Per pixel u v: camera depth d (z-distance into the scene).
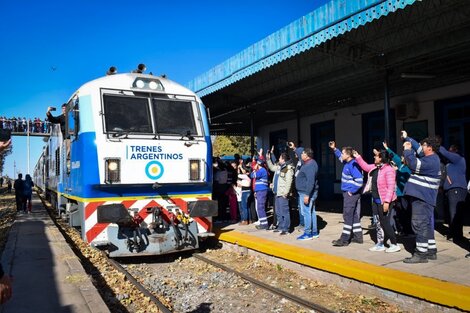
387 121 9.72
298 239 8.41
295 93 12.73
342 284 6.18
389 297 5.45
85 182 7.87
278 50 9.27
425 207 6.15
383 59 9.55
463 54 9.43
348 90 12.97
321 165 17.06
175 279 7.23
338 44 8.88
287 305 5.72
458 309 4.64
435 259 6.29
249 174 11.23
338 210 13.27
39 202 24.06
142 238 8.03
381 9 6.77
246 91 13.20
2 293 2.50
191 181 8.63
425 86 12.38
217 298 6.18
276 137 19.58
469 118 11.62
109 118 8.17
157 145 8.35
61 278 6.16
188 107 9.05
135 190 8.21
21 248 8.52
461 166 7.54
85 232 7.88
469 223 9.73
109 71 9.06
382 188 6.84
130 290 6.49
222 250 9.35
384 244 7.41
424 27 8.12
